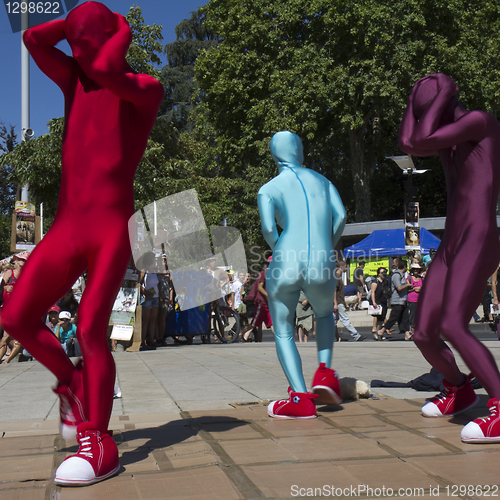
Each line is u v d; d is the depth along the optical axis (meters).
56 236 2.63
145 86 2.54
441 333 3.15
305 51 25.02
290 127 24.80
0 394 5.16
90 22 2.44
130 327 9.81
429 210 37.38
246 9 26.89
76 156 2.66
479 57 25.70
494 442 2.88
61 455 2.90
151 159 17.25
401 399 4.33
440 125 3.28
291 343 3.89
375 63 24.52
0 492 2.33
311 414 3.69
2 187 36.31
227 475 2.46
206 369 6.73
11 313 2.57
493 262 3.18
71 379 2.74
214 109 28.62
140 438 3.23
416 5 24.78
